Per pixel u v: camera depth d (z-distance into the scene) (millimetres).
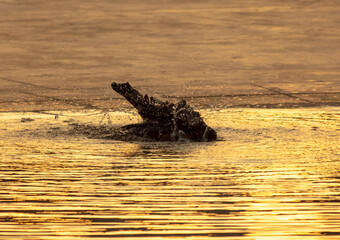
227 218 13812
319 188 16094
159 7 115625
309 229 13172
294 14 103000
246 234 12891
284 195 15469
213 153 20531
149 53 63500
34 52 64188
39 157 19844
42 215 14039
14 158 19625
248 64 55844
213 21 92812
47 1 126375
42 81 46625
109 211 14289
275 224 13461
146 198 15227
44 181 16828
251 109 32031
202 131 22891
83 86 44188
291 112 30125
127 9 112125
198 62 57312
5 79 47562
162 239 12617
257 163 18906
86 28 85000
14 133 24312
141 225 13406
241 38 74938
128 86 24344
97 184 16516
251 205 14695
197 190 15914
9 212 14211
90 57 60719
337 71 51094
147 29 83812
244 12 106125
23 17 100250
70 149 21188
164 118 23375
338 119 27594
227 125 26172
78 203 14875
